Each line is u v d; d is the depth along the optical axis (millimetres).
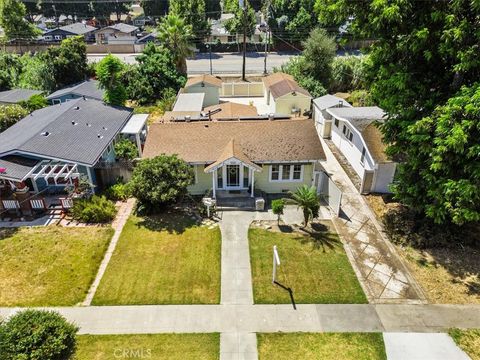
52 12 90688
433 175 17203
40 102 35250
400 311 15195
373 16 17172
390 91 18578
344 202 23156
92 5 92250
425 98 17969
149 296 15945
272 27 67250
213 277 17047
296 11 66812
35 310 13703
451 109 15250
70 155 22250
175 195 21125
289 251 18781
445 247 18891
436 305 15508
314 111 35562
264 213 22094
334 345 13672
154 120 36406
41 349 12227
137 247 19062
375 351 13438
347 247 19094
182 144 23578
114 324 14531
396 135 19188
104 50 66312
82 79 45094
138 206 22328
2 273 17156
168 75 43375
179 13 63875
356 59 45031
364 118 27078
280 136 23969
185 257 18359
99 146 24297
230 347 13570
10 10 61688
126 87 42781
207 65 58531
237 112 31812
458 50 15867
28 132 24328
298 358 13164
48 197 23234
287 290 16312
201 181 23672
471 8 15195
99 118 28562
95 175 24016
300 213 22078
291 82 39562
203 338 13938
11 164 21062
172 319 14781
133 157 27203
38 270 17391
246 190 23922
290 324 14578
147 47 44438
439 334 14133
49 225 20781
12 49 61438
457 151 14953
